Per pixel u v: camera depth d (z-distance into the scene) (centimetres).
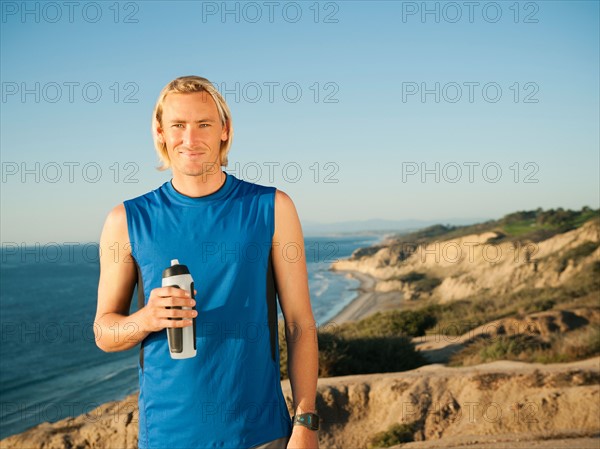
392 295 6531
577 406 1102
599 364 1391
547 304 3120
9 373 3434
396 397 1281
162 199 223
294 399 219
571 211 7144
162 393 208
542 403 1130
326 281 9250
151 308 199
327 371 1727
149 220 219
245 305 215
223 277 214
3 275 10988
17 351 4125
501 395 1212
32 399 2802
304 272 229
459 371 1410
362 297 6738
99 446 1200
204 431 206
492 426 1109
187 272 205
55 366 3597
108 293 222
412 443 1043
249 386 212
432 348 2347
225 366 209
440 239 9331
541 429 1065
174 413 206
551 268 4334
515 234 6675
